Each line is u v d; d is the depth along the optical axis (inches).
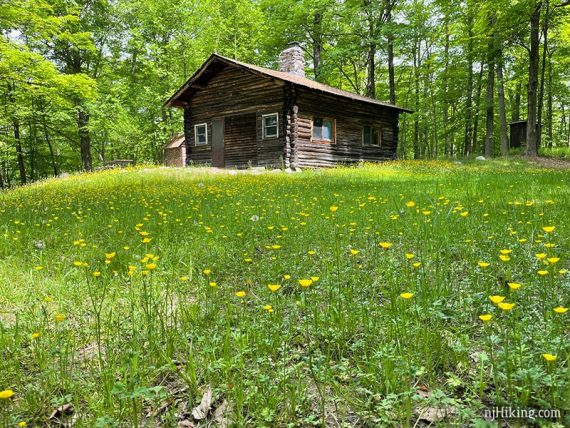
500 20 759.7
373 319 87.0
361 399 65.1
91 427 60.9
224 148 745.6
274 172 585.3
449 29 1095.6
